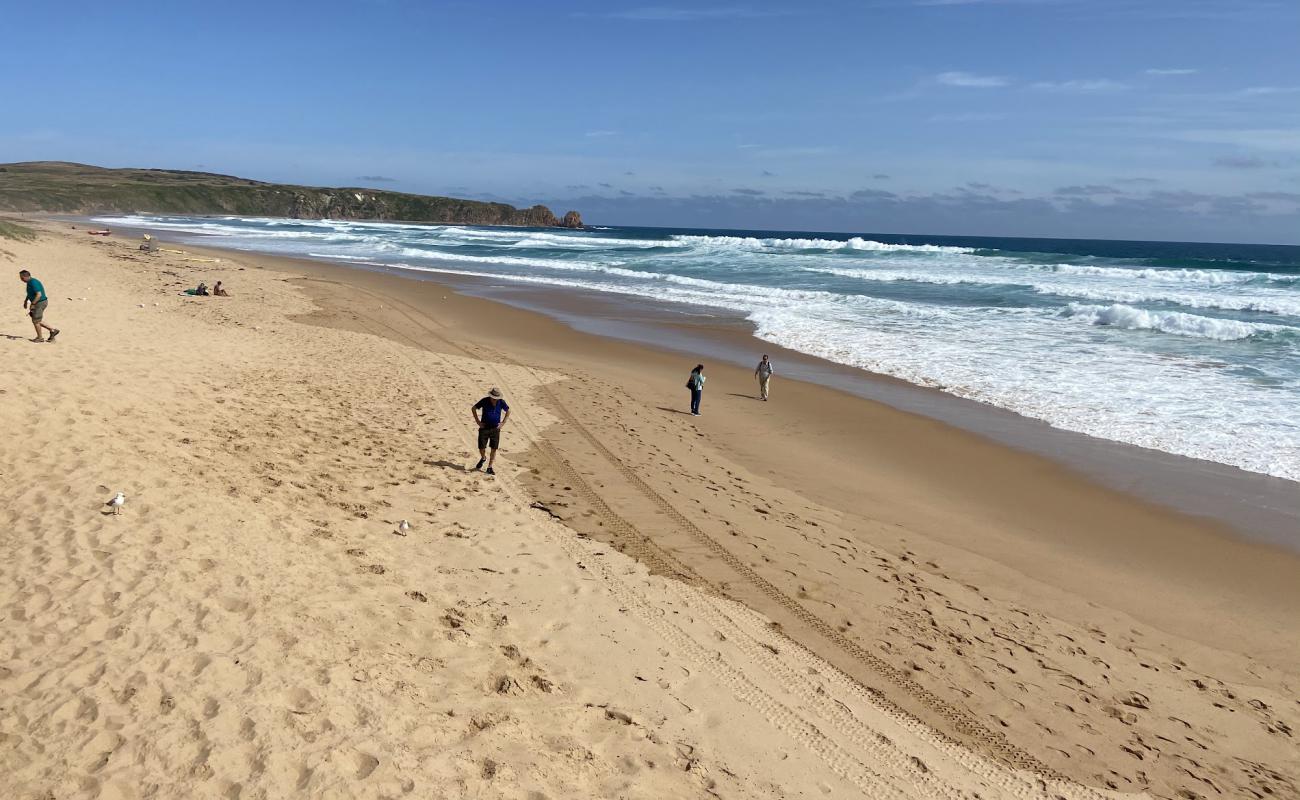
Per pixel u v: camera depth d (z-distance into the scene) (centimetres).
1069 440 1587
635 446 1393
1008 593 953
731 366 2228
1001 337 2630
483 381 1759
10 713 491
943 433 1622
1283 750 692
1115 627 889
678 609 823
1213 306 3186
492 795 495
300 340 1967
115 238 5822
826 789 579
